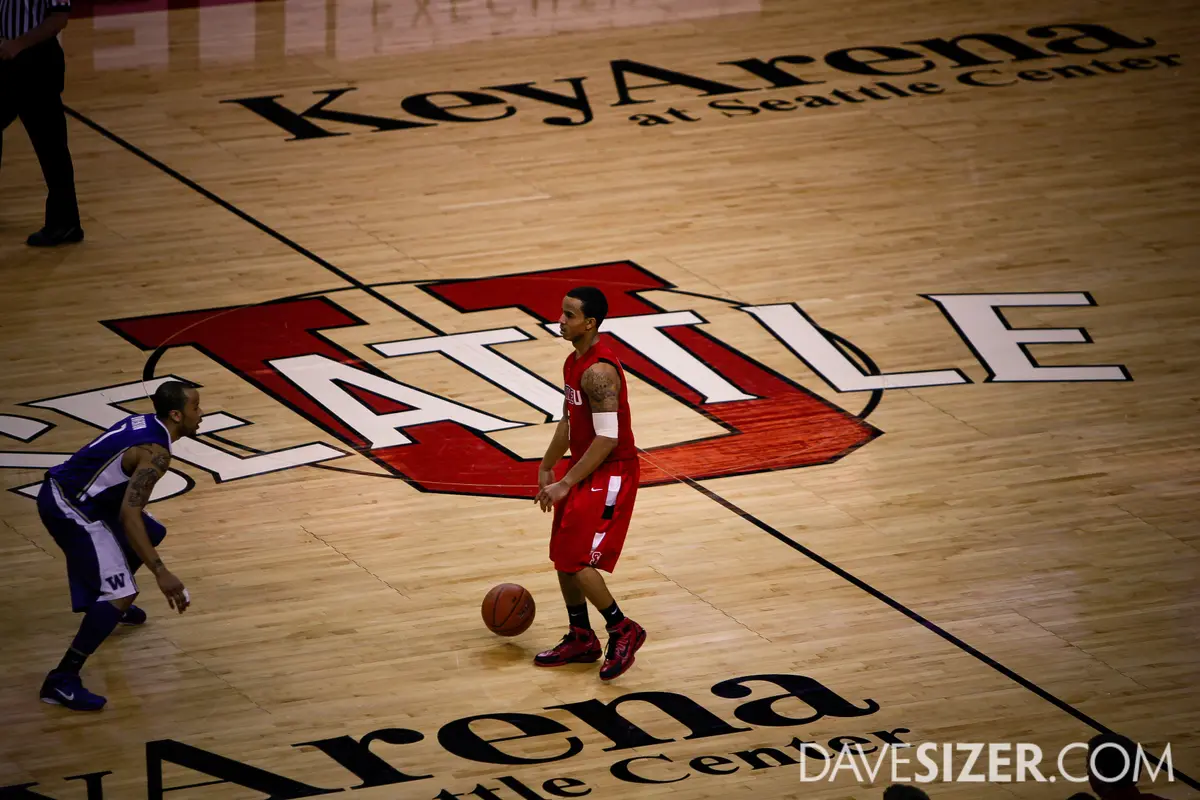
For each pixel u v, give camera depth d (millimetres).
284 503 18234
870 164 27859
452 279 23719
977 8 35406
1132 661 15562
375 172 27328
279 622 16016
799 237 25203
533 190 26750
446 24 34469
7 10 23156
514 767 13836
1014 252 24781
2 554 16984
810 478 18984
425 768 13789
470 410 20281
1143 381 21234
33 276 23453
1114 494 18672
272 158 27781
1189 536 17812
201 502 18188
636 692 14961
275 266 24016
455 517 18062
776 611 16344
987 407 20594
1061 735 14406
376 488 18594
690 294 23344
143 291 23156
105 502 14438
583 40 33562
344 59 32312
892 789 10930
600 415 14328
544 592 16656
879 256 24641
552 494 14367
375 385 20797
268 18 34562
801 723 14539
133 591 14586
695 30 34156
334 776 13664
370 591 16578
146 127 28812
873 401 20719
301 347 21688
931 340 22234
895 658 15562
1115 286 23750
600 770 13812
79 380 20609
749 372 21344
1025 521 18109
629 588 16703
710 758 14000
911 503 18469
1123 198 26609
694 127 29328
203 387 20594
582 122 29500
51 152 23859
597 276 23828
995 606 16484
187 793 13398
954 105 30297
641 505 18375
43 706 14555
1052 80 31453
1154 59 32469
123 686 14914
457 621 16109
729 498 18531
